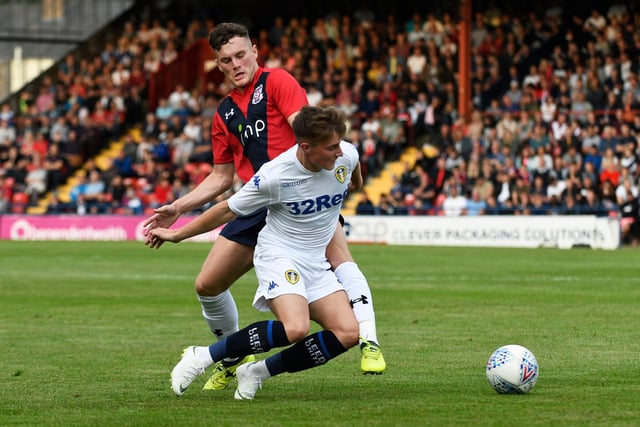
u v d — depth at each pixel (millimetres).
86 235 87938
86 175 92312
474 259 60031
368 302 19203
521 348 19359
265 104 20219
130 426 16469
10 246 76750
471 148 80000
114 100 100062
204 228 18906
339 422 16516
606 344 26250
